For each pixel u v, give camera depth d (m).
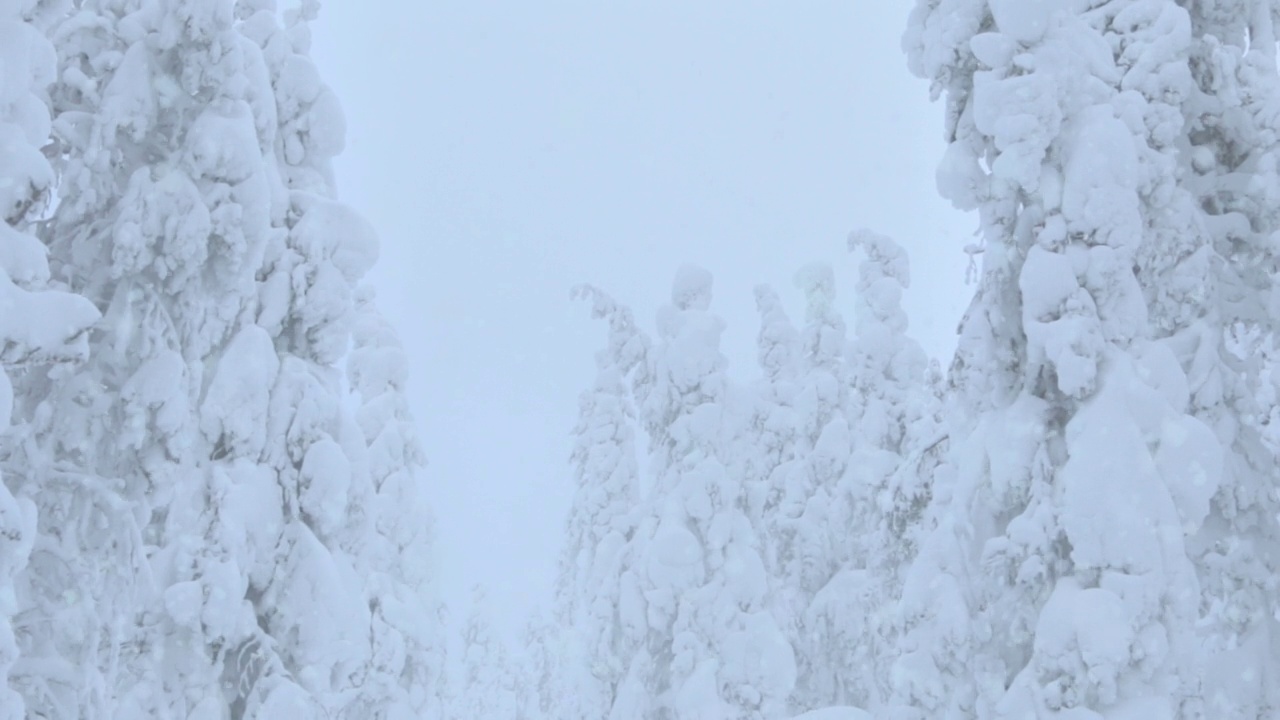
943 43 12.80
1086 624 11.09
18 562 8.92
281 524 14.20
